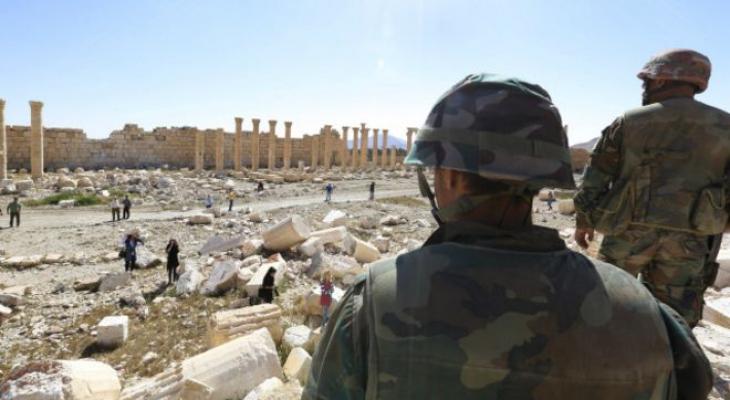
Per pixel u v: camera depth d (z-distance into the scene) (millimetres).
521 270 1259
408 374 1173
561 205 28922
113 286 13438
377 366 1220
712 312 6555
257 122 56062
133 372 9008
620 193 3289
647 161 3186
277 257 15172
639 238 3248
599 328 1185
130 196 32188
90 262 16281
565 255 1359
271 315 9766
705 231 3066
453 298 1215
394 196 37000
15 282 14055
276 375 7691
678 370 1311
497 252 1302
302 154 73812
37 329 10641
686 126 3084
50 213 26031
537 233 1362
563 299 1210
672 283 3199
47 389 6508
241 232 21312
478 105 1411
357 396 1285
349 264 14719
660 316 1309
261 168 65750
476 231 1354
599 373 1131
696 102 3152
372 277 1377
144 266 15500
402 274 1324
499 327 1165
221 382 7203
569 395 1119
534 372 1126
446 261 1299
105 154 54062
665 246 3160
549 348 1143
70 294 13000
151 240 19422
